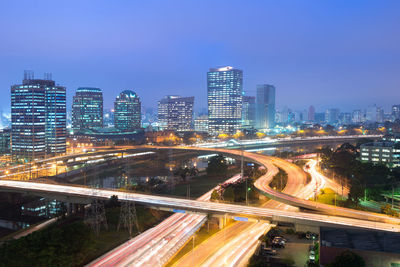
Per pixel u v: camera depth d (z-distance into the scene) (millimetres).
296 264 110938
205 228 158375
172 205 163500
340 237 114625
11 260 108000
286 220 136625
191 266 115375
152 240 139375
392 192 191000
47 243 111938
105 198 189250
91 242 122562
